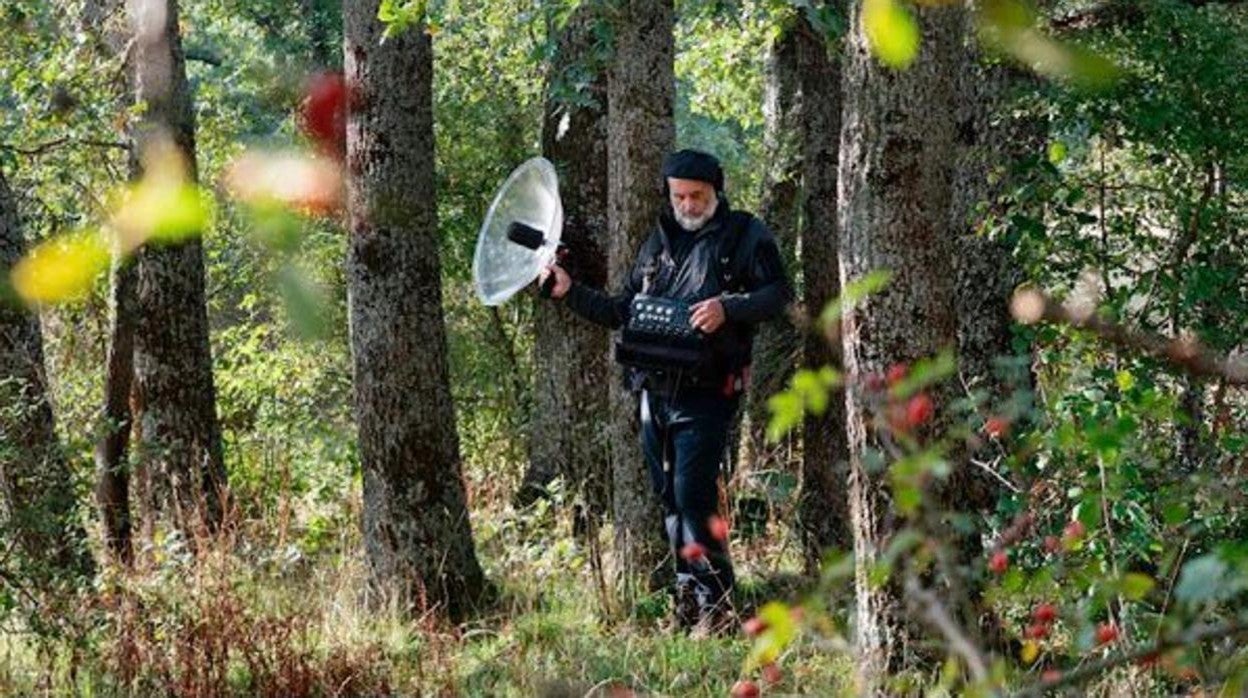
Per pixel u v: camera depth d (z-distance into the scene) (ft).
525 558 45.32
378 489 41.57
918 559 12.89
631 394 41.24
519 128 73.46
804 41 53.88
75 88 50.75
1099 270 42.93
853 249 29.30
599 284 55.98
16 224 44.80
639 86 40.60
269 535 48.52
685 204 36.70
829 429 51.42
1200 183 43.83
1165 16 39.37
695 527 37.17
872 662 28.94
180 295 54.08
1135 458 28.78
